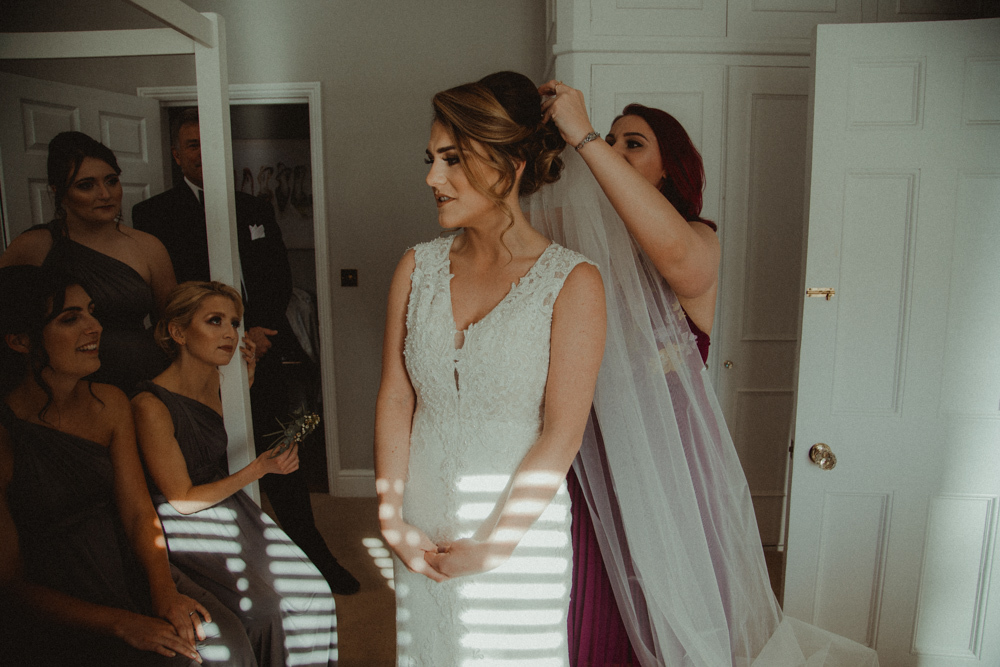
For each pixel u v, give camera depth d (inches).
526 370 36.4
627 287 42.3
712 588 43.2
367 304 125.5
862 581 68.8
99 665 46.4
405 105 119.6
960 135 63.6
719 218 97.2
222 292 57.1
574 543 45.0
